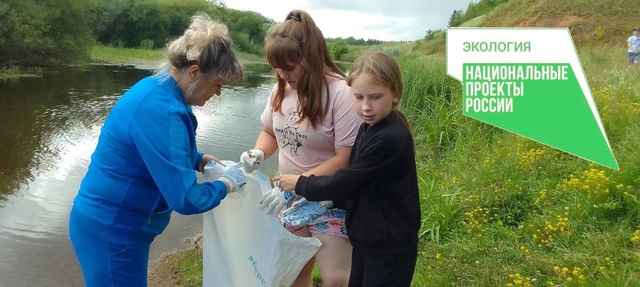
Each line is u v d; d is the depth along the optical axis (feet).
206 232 8.86
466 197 16.12
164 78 7.71
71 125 35.55
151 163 7.29
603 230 12.93
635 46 43.60
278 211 8.70
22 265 15.31
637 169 14.55
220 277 8.83
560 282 10.98
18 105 43.29
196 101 7.94
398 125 7.85
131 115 7.45
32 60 77.30
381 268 8.05
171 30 147.33
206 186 7.73
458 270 11.97
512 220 14.70
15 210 19.76
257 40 180.34
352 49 174.19
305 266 9.95
